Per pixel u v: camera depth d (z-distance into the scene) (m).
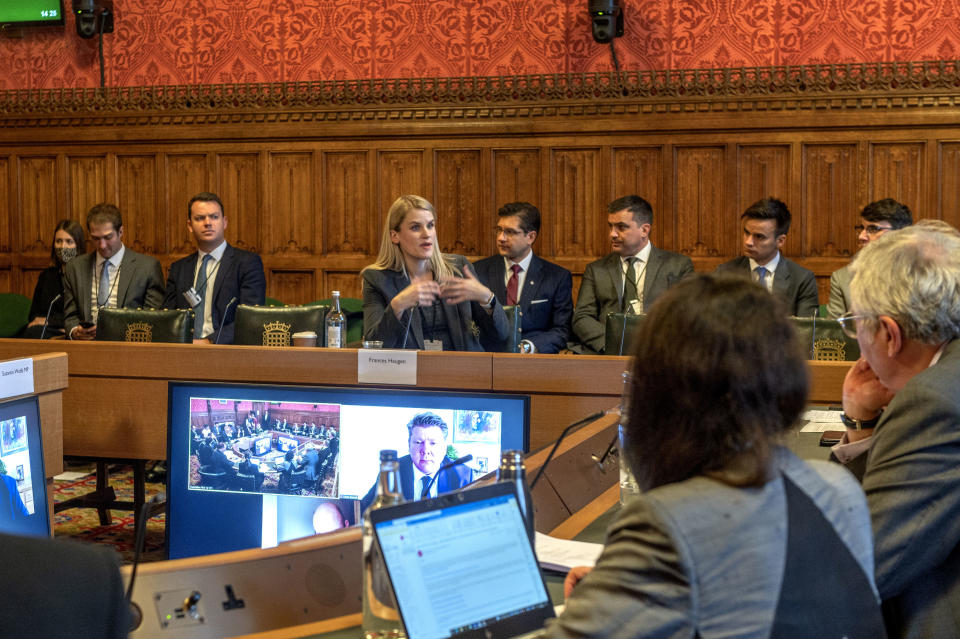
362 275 3.94
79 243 6.05
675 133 5.95
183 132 6.54
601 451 2.34
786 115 5.80
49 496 2.87
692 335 1.08
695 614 0.99
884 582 1.42
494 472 1.92
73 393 3.54
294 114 6.40
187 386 2.95
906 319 1.56
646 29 6.09
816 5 5.88
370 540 1.21
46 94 6.73
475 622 1.20
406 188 6.30
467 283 3.66
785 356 1.08
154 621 1.27
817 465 1.17
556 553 1.65
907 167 5.70
